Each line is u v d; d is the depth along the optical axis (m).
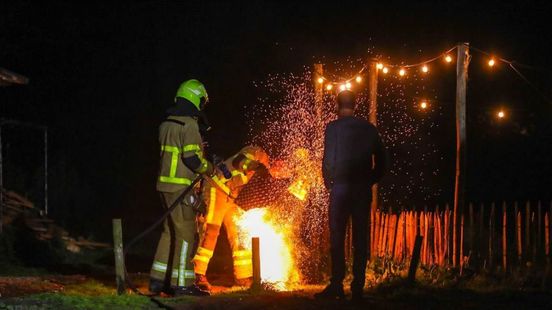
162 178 8.86
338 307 7.59
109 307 7.73
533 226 9.80
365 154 7.83
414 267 9.16
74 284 10.61
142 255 15.64
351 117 7.94
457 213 10.32
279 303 7.84
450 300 8.12
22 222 14.61
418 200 18.42
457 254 10.23
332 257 7.99
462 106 10.51
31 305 7.74
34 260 13.54
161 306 7.82
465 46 10.62
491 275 9.78
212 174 9.10
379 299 8.16
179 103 8.92
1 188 14.62
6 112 22.56
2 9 22.64
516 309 7.67
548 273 9.25
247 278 10.60
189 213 8.83
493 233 10.07
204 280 10.02
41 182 17.55
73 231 17.11
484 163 18.83
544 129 18.75
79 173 22.31
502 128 19.11
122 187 22.55
